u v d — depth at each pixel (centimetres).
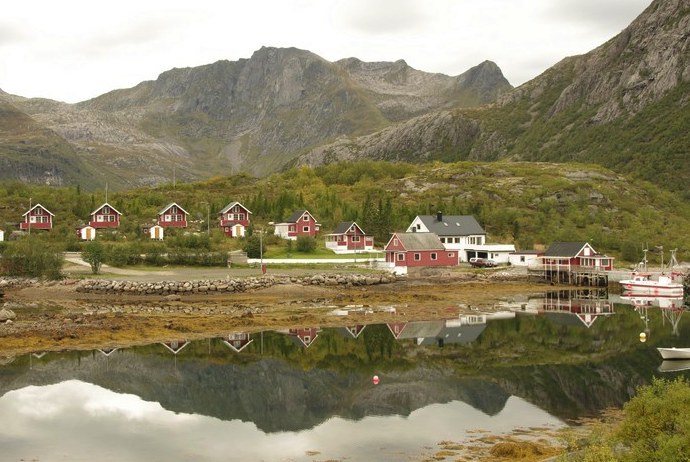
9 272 9306
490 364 5062
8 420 3609
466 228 12875
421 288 9988
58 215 16025
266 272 10050
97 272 9600
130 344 5647
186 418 3684
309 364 5088
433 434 3306
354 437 3294
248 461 2966
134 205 17475
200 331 6259
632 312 8075
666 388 2462
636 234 15438
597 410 3709
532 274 11056
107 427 3497
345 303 8294
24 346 5431
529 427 3388
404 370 4875
